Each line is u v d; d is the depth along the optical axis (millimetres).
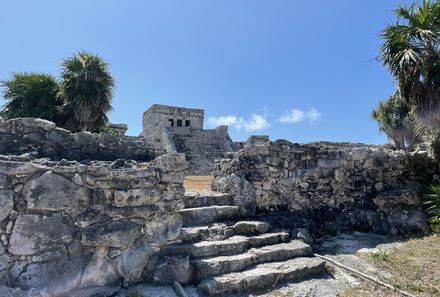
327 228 6660
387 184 7945
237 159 6570
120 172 4117
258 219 6094
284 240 5414
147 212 4230
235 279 3967
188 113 30953
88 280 3707
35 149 4672
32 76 14859
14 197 3467
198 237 4836
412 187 7766
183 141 22562
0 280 3258
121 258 3967
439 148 7422
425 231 6469
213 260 4273
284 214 6617
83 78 14375
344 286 4195
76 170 3869
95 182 3965
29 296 3246
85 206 3867
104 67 15328
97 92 14547
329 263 4902
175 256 4230
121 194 4070
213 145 22859
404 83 7430
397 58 7211
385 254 5176
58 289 3480
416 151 8508
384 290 4047
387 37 7527
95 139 5289
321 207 7156
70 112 14703
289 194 6863
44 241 3537
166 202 4457
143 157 5766
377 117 18984
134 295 3643
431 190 7207
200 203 5961
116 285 3867
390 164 8062
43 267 3488
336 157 7562
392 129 17641
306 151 7289
